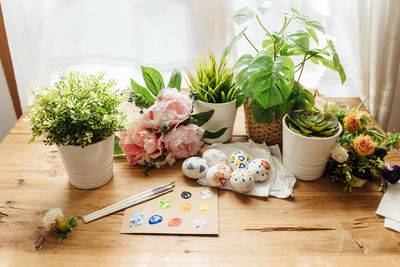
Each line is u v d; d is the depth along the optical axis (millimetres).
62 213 681
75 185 784
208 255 623
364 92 1163
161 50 1235
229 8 1126
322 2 1095
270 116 826
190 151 866
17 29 1146
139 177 824
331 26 1133
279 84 724
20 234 667
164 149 845
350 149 763
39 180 807
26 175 821
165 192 769
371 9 1052
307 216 708
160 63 1263
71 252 630
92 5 1176
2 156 882
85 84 731
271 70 730
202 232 665
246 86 772
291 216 709
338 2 1093
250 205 738
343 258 616
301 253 626
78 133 669
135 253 628
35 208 727
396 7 1017
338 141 777
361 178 753
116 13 1193
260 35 1195
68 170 755
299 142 737
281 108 819
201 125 865
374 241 650
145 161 859
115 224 692
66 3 1167
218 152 820
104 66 1299
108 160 773
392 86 1130
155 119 792
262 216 709
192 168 781
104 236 664
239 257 619
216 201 743
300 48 744
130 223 686
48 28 1187
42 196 760
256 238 658
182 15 1173
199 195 760
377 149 770
